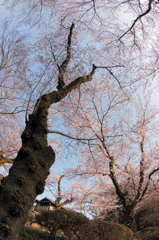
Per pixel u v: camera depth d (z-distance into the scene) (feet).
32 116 11.36
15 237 7.72
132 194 39.55
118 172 35.04
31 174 9.22
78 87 22.52
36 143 10.12
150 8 18.51
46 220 19.52
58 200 43.14
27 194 8.70
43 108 11.69
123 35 22.09
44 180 9.59
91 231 19.34
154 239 28.40
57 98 13.42
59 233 24.11
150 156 33.40
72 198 43.21
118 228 21.02
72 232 19.90
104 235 19.84
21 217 8.23
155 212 45.93
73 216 19.43
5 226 7.64
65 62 17.47
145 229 40.83
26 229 20.81
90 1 21.20
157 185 37.40
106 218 50.93
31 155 9.69
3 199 8.28
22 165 9.36
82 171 35.60
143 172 32.99
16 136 32.12
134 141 34.86
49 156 10.16
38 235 20.26
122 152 34.30
